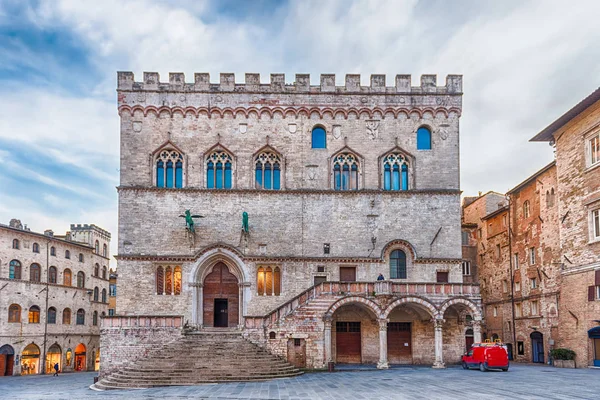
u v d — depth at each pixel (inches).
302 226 1996.8
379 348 1863.9
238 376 1449.3
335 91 2071.9
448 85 2090.3
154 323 1697.8
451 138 2071.9
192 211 1977.1
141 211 1956.2
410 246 1989.4
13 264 2677.2
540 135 2073.1
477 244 2881.4
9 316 2620.6
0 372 2564.0
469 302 1809.8
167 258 1925.4
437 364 1772.9
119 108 2009.1
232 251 1952.5
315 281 1966.0
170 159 2017.7
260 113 2050.9
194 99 2043.6
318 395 1125.7
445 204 2031.3
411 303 1822.1
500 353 1624.0
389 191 2022.6
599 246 1727.4
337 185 2048.5
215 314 1962.4
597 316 1724.9
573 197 1893.5
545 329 2107.5
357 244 1994.3
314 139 2069.4
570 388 1162.0
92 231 3344.0
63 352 2935.5
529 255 2293.3
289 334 1726.1
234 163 2023.9
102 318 1686.8
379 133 2066.9
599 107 1744.6
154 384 1413.6
